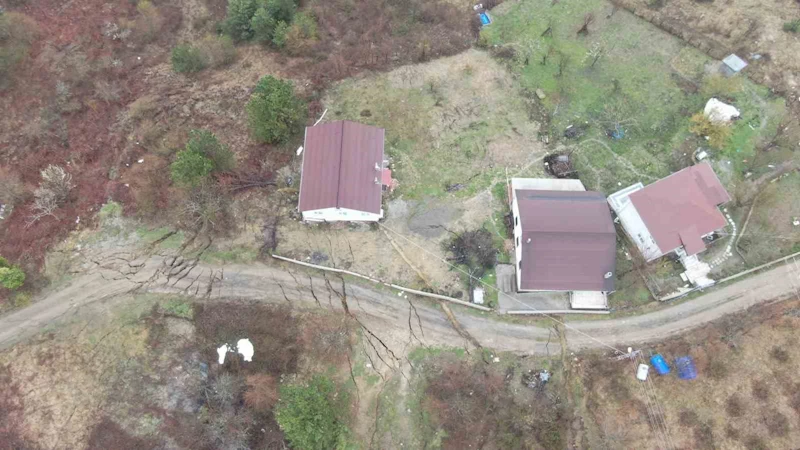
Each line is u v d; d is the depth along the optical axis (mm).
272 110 36031
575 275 32844
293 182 37906
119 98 40812
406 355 33156
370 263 35406
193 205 36062
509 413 31641
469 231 36312
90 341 33062
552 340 33344
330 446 29328
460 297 34406
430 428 31484
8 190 36156
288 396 29203
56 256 35375
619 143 39250
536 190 35594
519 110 41062
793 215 36062
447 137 39906
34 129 38656
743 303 33688
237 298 34344
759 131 39031
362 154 36031
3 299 33969
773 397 30984
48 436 30891
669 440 30547
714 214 32500
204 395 31906
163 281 34812
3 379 32094
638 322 33500
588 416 31609
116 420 31250
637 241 35000
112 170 38188
